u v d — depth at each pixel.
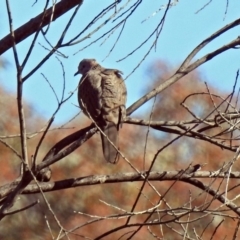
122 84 11.61
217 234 15.41
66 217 18.72
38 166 8.20
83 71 12.85
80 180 9.39
